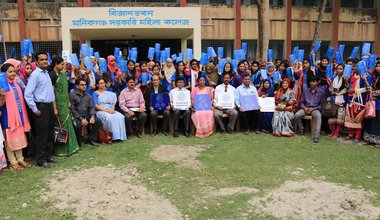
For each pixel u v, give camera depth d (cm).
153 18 1595
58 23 2134
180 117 878
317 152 723
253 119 891
